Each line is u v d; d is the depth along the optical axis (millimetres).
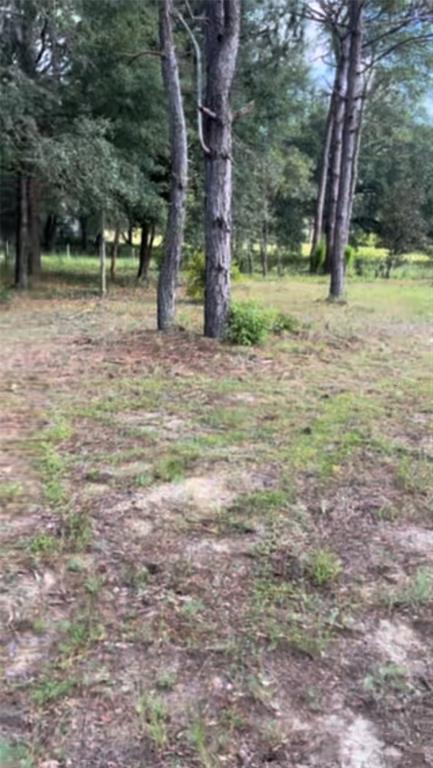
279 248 24562
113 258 15969
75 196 10688
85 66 10891
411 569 2406
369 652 1935
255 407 4637
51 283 14312
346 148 11961
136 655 1903
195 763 1518
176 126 7121
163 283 7570
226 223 6887
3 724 1633
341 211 12109
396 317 9930
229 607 2148
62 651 1916
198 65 6730
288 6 12727
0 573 2346
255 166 13945
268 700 1728
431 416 4477
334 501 3012
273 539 2621
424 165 24969
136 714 1668
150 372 5684
